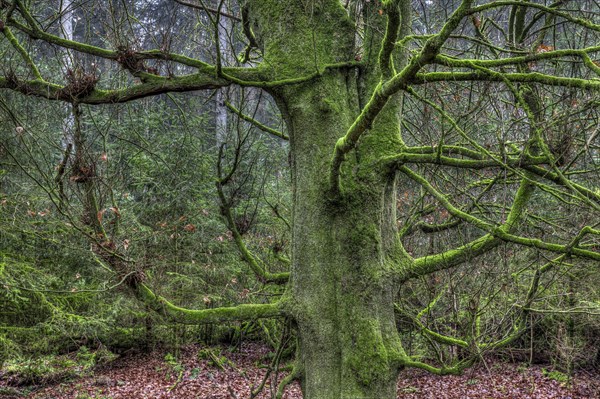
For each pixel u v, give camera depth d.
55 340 9.50
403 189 7.32
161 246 9.43
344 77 4.07
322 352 3.83
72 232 8.23
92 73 4.38
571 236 5.33
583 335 8.79
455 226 5.68
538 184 4.02
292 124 4.10
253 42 5.30
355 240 3.86
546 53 3.52
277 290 8.34
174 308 4.36
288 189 11.05
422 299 6.10
